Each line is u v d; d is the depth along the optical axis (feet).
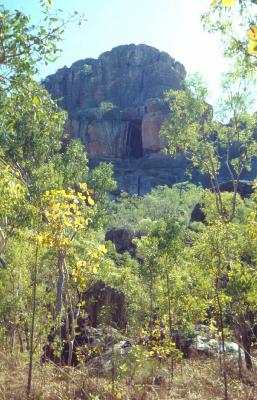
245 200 102.01
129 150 357.00
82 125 356.59
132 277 69.05
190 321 52.13
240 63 54.95
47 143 60.29
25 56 24.23
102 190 80.12
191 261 46.91
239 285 37.37
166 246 62.75
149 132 344.69
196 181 313.53
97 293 70.90
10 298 59.11
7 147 56.34
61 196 29.01
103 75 404.77
